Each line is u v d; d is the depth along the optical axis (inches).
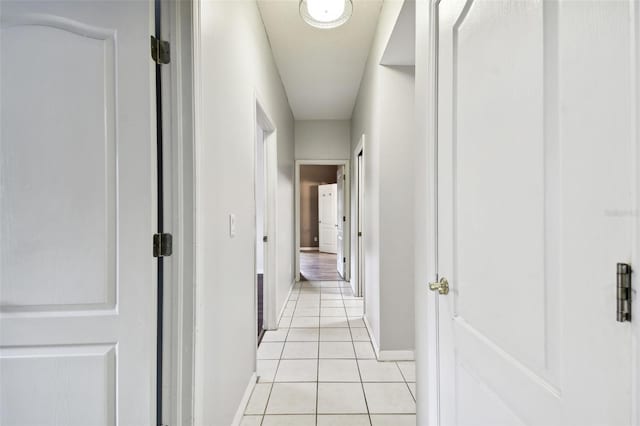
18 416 42.6
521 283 26.4
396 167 99.5
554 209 22.7
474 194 34.5
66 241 42.5
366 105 129.3
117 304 43.1
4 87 42.0
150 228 43.3
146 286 43.2
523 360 26.2
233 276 67.7
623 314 17.5
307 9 80.7
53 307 42.7
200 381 49.3
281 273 143.4
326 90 155.8
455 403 39.5
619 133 17.7
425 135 49.8
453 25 39.2
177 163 47.3
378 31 98.7
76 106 42.4
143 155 43.1
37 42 42.1
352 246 185.9
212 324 55.1
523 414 26.3
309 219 365.7
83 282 42.6
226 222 63.2
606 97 18.5
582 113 20.2
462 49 37.0
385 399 78.3
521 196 26.3
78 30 42.5
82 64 42.4
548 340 23.4
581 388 20.4
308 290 188.9
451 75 39.9
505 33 28.4
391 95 98.7
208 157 53.2
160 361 47.3
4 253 42.2
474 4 34.1
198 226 48.5
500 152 29.4
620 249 17.7
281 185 143.4
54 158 42.3
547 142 23.3
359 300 167.5
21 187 42.2
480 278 33.3
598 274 19.1
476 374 34.3
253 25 85.7
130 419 42.8
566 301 21.6
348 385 84.7
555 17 22.4
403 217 99.7
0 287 42.2
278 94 134.4
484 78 32.1
